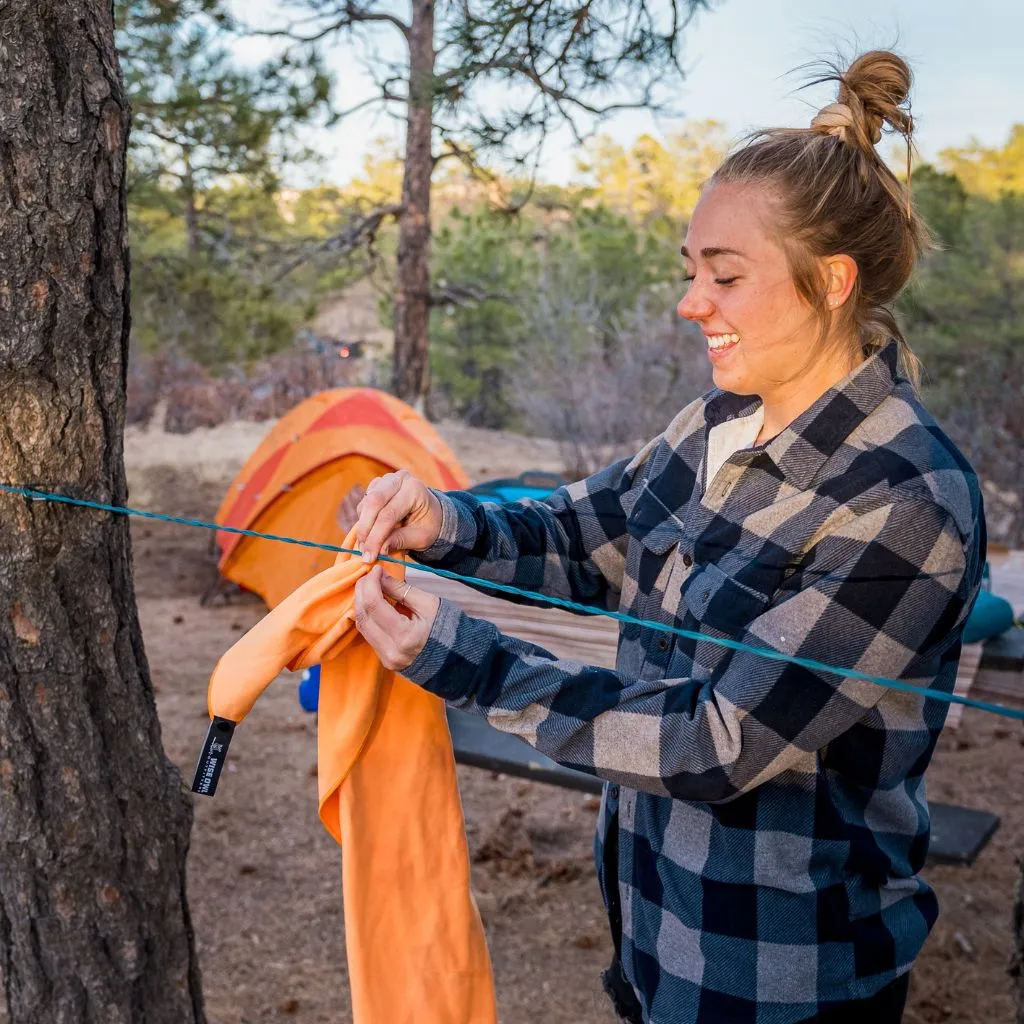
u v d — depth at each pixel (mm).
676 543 1288
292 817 4023
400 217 11531
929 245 1228
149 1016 1953
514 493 4883
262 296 12352
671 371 10859
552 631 2756
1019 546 9000
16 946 1856
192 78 9250
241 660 1291
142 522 9094
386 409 6637
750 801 1182
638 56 3035
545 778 2732
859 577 1078
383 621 1165
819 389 1190
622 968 1403
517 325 15227
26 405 1556
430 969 1415
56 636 1688
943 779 4402
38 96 1458
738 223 1118
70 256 1529
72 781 1763
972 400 11102
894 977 1240
